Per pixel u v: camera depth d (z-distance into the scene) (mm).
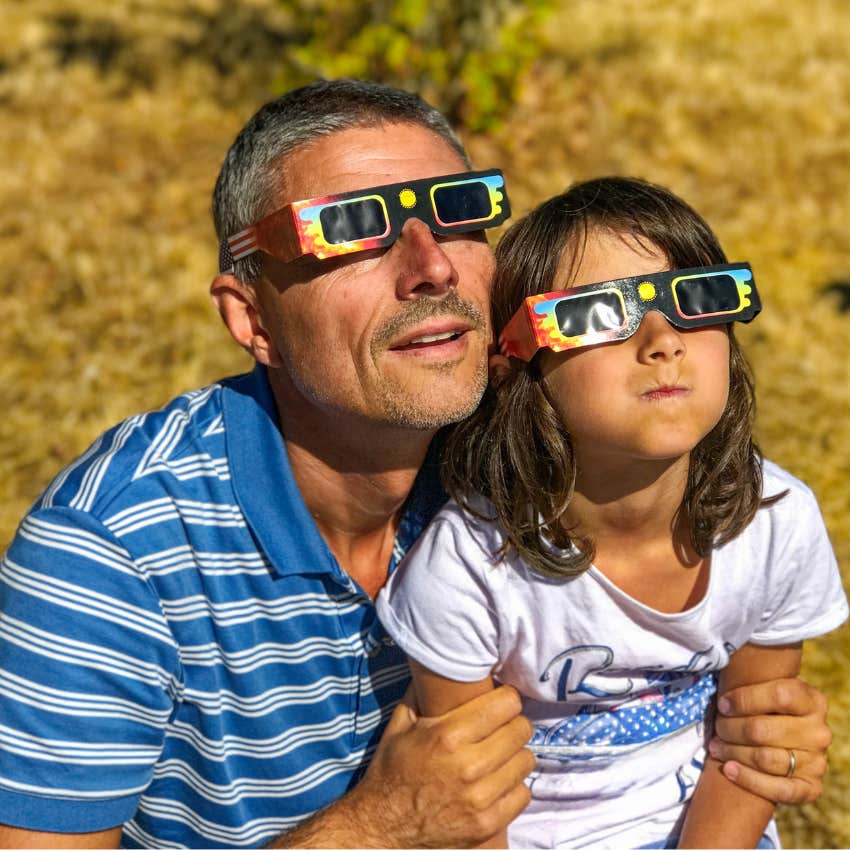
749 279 959
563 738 1044
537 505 979
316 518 1010
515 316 971
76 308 2225
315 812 1002
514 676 1023
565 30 3459
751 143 2936
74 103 3096
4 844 932
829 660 1498
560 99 3016
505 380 1007
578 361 960
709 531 1000
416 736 979
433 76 2688
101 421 1886
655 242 983
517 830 1060
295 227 918
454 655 988
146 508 952
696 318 950
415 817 965
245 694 979
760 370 2098
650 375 943
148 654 952
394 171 953
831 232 2627
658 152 2838
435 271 906
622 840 1047
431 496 1044
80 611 929
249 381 1025
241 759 999
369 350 923
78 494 951
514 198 2582
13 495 1743
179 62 3369
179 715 990
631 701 1041
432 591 986
